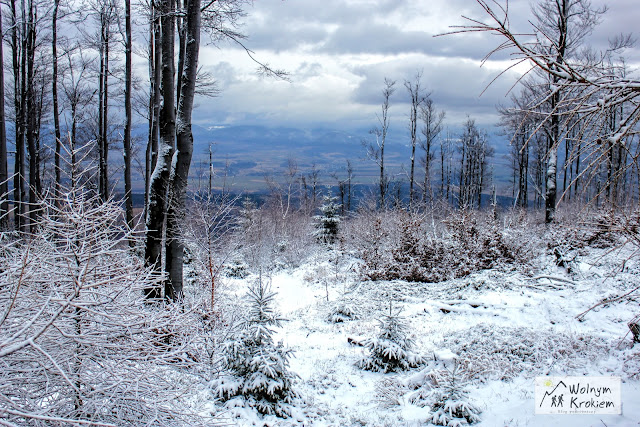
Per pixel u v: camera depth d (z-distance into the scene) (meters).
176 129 9.32
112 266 4.31
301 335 13.19
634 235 3.48
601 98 2.48
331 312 14.72
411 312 14.10
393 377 9.72
